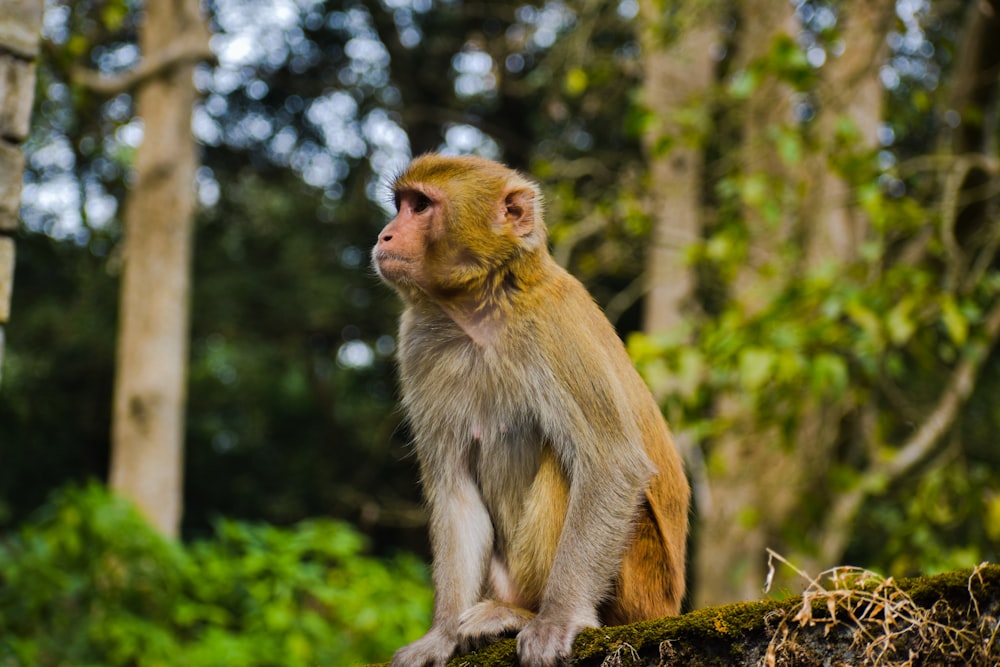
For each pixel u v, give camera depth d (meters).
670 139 10.59
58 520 11.07
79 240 27.20
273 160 30.61
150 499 14.66
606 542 4.97
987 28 9.59
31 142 14.76
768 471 12.37
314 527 11.86
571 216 12.73
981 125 10.05
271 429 31.81
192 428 31.03
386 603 11.21
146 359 14.91
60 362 29.34
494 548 5.52
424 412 5.57
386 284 5.74
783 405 10.72
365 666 5.07
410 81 28.17
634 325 25.61
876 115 12.73
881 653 3.79
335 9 28.11
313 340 31.33
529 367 5.31
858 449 11.90
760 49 13.49
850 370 10.08
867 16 10.79
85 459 31.38
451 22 27.34
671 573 5.22
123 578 10.87
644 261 14.42
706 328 9.84
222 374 30.83
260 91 29.23
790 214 11.64
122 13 13.55
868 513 15.48
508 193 5.48
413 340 5.67
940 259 10.31
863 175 9.64
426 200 5.56
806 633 3.91
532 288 5.41
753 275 12.88
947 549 10.04
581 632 4.45
